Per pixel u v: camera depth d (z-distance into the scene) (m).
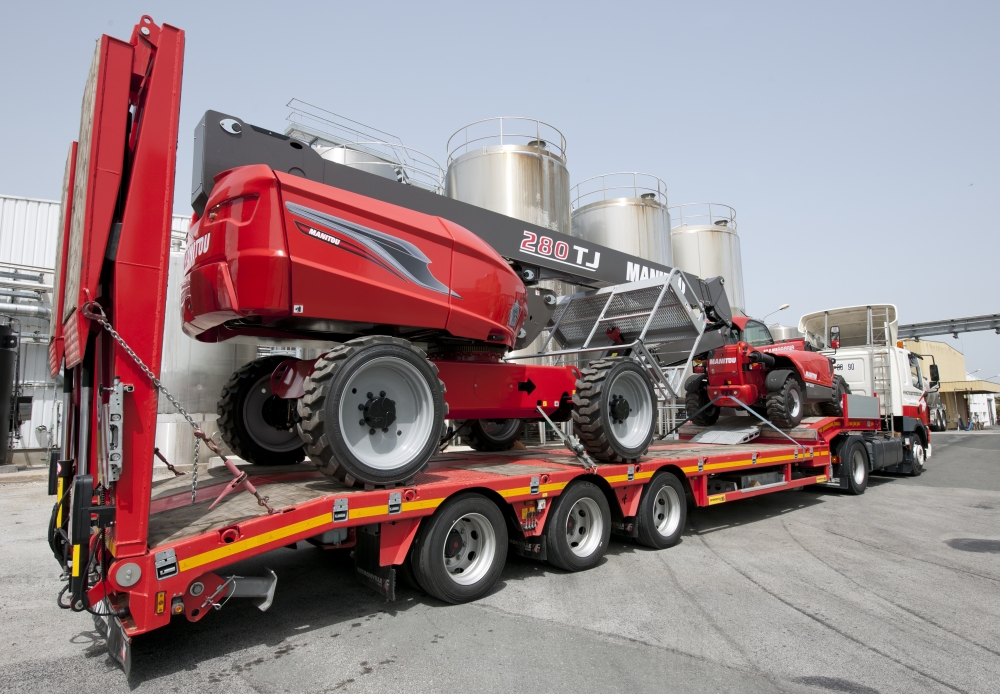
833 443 9.50
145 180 3.15
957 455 16.72
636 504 5.68
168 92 3.24
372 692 2.96
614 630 3.78
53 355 4.30
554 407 6.18
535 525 4.80
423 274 4.49
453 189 13.52
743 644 3.58
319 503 3.57
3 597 4.51
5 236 14.21
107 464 2.96
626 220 14.99
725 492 6.90
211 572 3.23
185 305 4.38
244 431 5.59
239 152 4.26
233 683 3.05
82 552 2.91
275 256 3.73
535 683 3.06
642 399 6.06
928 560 5.48
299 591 4.52
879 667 3.29
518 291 5.36
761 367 9.15
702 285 7.99
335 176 4.68
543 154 13.00
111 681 3.08
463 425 7.13
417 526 4.05
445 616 4.00
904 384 11.88
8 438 12.73
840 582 4.80
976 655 3.45
